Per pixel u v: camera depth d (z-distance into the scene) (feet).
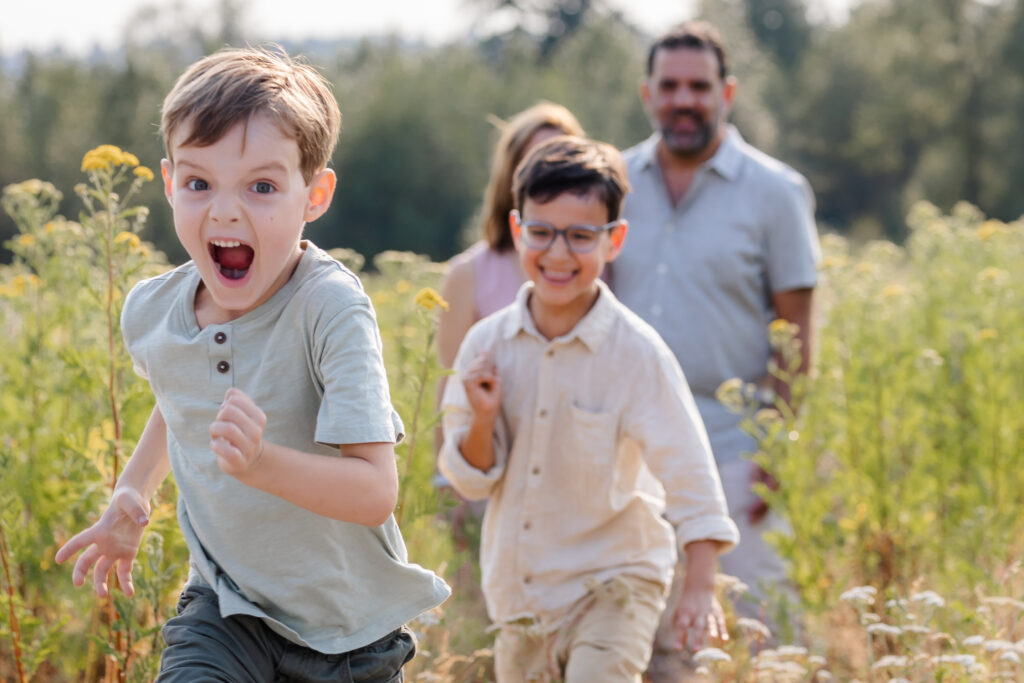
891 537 24.64
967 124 244.63
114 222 17.06
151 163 212.23
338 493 10.48
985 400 26.25
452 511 25.26
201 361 11.52
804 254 26.66
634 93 241.35
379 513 10.86
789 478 23.97
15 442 20.89
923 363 27.27
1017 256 35.32
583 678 16.61
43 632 17.71
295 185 11.12
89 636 15.75
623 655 16.87
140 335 12.10
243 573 11.80
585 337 17.69
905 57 261.44
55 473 20.53
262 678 11.79
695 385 26.43
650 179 27.40
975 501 25.52
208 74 11.04
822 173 308.40
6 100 220.23
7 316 26.17
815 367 27.45
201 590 12.31
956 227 36.27
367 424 10.87
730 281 26.40
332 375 11.08
